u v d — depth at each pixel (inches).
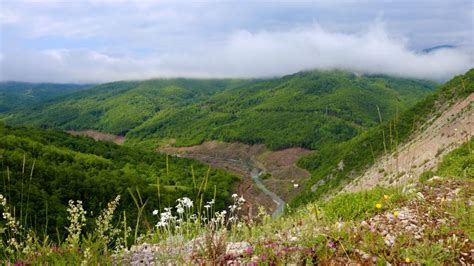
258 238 280.2
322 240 247.0
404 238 245.6
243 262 234.7
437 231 259.9
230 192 3993.6
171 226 302.2
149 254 268.1
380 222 288.4
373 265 219.5
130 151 4793.3
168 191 2524.6
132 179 2822.3
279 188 4985.2
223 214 288.2
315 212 299.9
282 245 249.3
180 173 4040.4
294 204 3944.4
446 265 220.7
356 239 249.3
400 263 221.8
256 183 5211.6
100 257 246.4
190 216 292.4
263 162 7317.9
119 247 264.5
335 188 3405.5
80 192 2316.7
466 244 238.5
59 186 2308.1
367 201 394.0
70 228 253.9
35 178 2226.9
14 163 2183.8
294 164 6491.1
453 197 334.6
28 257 249.6
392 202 355.3
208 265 228.2
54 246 265.3
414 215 298.7
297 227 290.2
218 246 238.1
